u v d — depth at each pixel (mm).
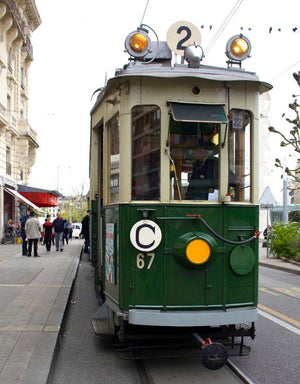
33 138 34344
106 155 5367
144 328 4785
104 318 5574
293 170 14359
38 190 30797
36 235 15508
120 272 4457
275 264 15727
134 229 4434
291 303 8500
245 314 4457
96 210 7016
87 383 4316
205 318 4320
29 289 8469
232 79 4641
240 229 4625
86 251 17234
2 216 26156
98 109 6270
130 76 4531
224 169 4625
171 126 4582
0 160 26297
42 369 4172
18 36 28875
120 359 5031
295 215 38625
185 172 4586
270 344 5660
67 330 6324
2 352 4656
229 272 4547
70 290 8430
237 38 5250
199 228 4504
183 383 4266
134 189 4547
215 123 4641
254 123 4789
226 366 4773
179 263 4418
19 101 31609
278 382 4340
